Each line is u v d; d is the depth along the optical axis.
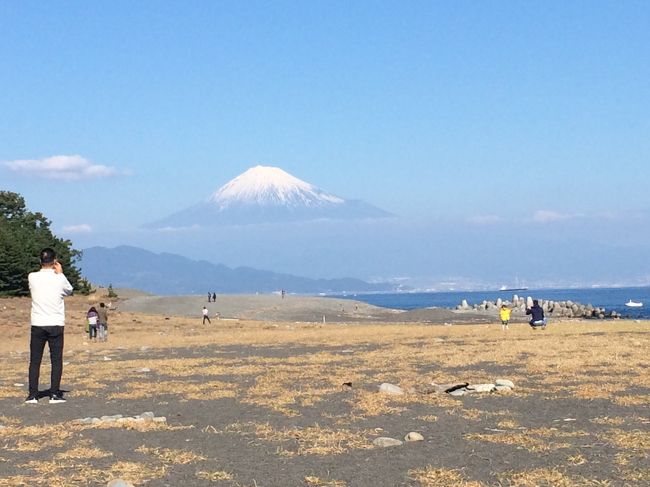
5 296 87.19
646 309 155.62
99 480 7.81
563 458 8.45
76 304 84.94
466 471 7.91
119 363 22.41
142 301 101.56
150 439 9.98
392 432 10.26
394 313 98.69
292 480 7.70
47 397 14.60
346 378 16.69
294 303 106.19
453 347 25.97
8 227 108.50
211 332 54.44
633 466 8.01
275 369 19.16
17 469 8.33
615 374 16.42
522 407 12.23
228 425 11.02
